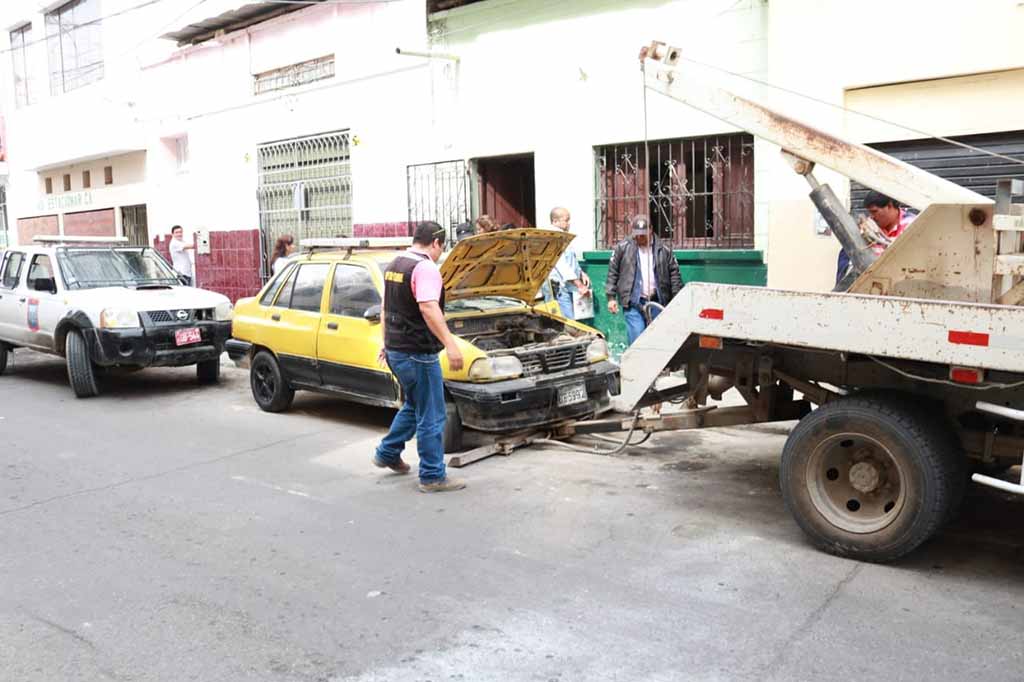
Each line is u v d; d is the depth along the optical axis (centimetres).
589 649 380
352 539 525
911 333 429
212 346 1026
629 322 886
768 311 478
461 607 426
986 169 785
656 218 1034
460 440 702
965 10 759
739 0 924
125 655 387
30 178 2264
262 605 435
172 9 1636
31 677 369
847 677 350
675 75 580
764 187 931
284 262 1062
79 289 1045
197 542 527
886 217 570
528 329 779
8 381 1142
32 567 494
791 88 853
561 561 481
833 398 513
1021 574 450
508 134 1141
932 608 411
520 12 1105
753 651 374
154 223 1814
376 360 750
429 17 1202
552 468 664
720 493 594
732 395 826
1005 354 403
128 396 1019
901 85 805
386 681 359
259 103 1513
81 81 1970
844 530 467
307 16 1398
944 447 441
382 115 1296
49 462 726
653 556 484
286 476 666
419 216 1266
